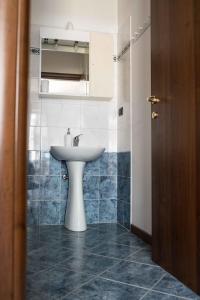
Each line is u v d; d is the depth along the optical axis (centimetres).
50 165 281
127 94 270
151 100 177
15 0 45
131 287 138
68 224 262
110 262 174
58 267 165
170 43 158
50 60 284
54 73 284
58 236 237
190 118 138
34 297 125
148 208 218
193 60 135
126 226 266
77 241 222
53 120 285
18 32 45
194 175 134
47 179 279
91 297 128
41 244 213
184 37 144
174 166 152
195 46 134
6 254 43
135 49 251
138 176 240
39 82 274
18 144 45
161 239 166
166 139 162
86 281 145
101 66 289
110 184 296
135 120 248
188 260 138
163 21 167
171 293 132
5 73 44
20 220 45
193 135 135
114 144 301
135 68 250
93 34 290
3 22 45
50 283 142
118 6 305
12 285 43
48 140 282
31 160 275
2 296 43
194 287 132
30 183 271
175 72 152
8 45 45
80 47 291
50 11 291
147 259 180
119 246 209
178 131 149
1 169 44
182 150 145
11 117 44
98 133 297
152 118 180
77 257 183
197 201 131
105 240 226
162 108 167
